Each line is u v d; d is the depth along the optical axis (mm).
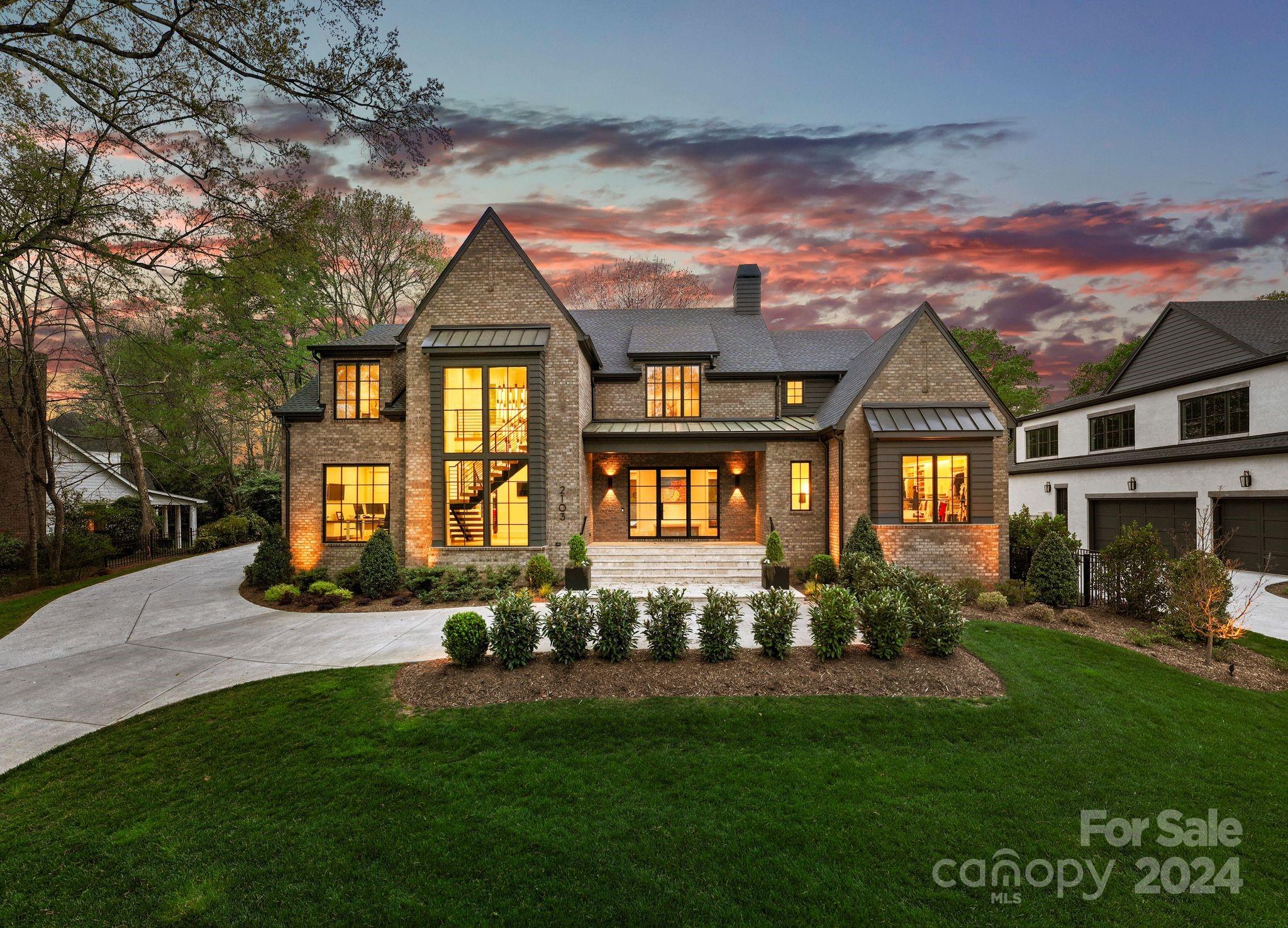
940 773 5633
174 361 19000
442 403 14781
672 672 7801
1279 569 16469
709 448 16438
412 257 30844
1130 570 11500
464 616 8148
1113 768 5754
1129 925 3805
